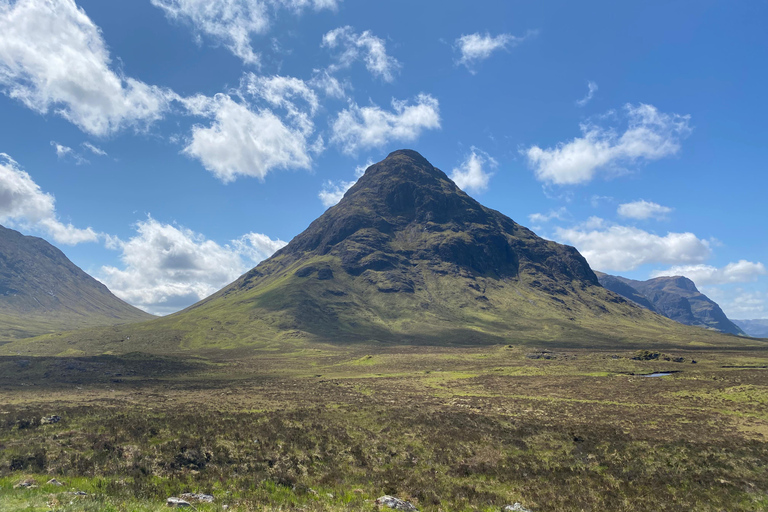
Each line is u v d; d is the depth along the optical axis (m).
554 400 62.16
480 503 23.16
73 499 16.72
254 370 113.94
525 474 29.03
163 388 74.88
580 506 23.09
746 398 60.47
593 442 37.00
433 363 124.19
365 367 119.62
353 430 40.22
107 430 35.66
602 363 114.88
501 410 53.38
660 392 68.69
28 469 24.02
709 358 132.62
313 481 25.67
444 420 44.91
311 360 141.38
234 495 21.39
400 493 24.16
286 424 40.50
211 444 31.81
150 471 25.02
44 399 58.16
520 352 144.75
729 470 30.06
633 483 27.34
